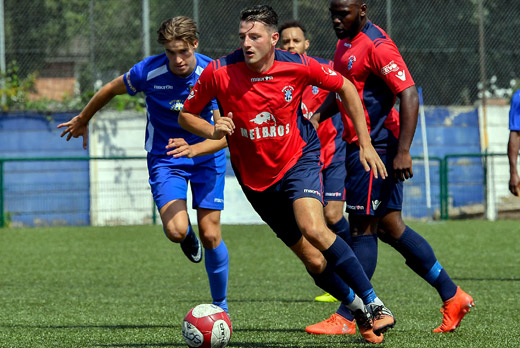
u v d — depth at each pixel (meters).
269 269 31.48
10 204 52.16
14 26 54.59
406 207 54.06
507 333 16.56
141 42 54.72
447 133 55.62
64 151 54.25
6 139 53.94
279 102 14.16
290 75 14.11
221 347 14.27
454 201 54.56
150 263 34.06
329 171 22.64
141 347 15.32
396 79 15.88
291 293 24.62
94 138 53.75
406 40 55.97
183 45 16.45
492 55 56.41
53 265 33.38
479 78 56.03
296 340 16.02
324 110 17.45
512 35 56.56
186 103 14.70
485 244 39.81
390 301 22.31
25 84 54.78
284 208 15.06
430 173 54.16
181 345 15.55
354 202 16.47
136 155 54.38
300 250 15.42
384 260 33.94
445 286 16.72
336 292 15.41
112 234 46.66
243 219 52.09
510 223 51.38
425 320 18.70
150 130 17.73
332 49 55.09
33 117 54.09
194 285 27.08
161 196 16.97
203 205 17.20
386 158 16.44
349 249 14.42
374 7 55.94
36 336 16.78
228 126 13.51
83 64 55.25
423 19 55.97
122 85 17.45
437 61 56.06
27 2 54.47
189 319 14.30
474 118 55.78
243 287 26.17
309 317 19.55
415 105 15.80
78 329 17.78
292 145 14.55
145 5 54.19
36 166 52.56
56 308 21.59
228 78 14.19
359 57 16.27
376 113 16.41
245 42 13.63
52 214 52.59
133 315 20.17
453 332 16.72
